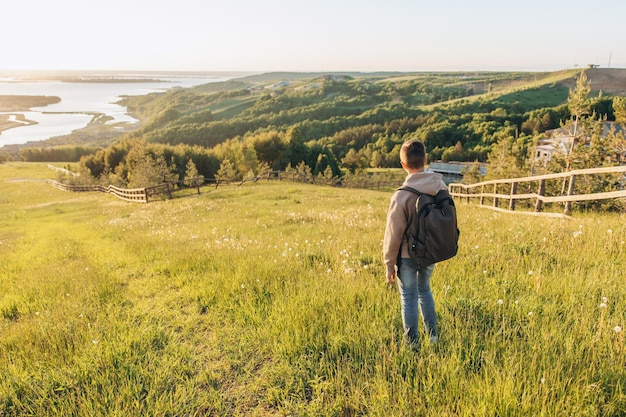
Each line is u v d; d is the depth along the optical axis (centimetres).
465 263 562
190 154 7356
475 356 319
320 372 335
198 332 447
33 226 2408
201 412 310
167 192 3103
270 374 347
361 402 292
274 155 8900
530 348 312
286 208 1881
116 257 931
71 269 863
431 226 286
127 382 339
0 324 536
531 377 277
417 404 280
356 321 402
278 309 453
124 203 3091
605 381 267
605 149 1978
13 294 697
